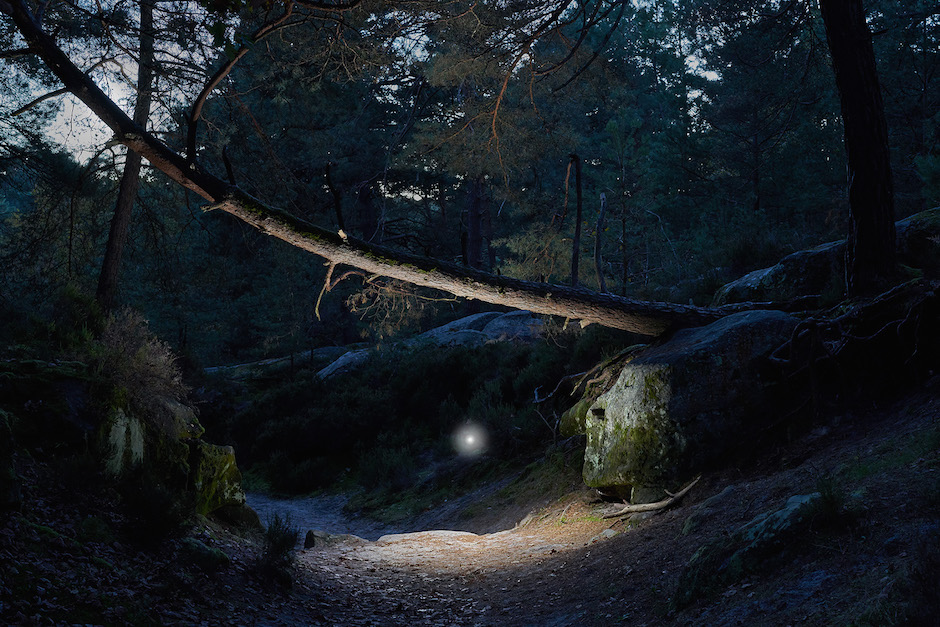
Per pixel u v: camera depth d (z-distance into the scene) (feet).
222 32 16.07
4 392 23.02
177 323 90.12
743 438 30.09
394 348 78.13
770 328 32.01
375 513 51.13
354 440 65.51
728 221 69.77
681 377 31.14
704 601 16.31
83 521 19.98
